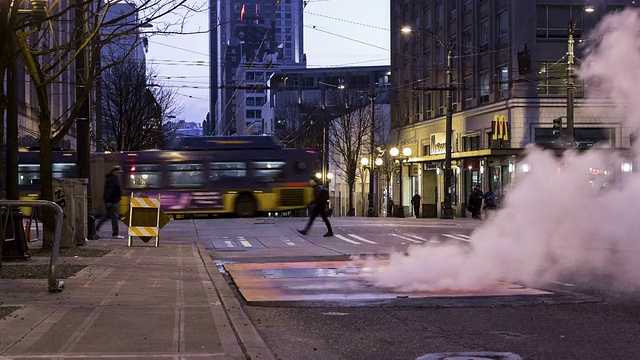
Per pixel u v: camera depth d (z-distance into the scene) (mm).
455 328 8570
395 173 63469
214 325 8219
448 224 31438
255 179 37375
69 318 8516
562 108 43875
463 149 51500
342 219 36656
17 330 7738
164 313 9023
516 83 44125
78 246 19859
